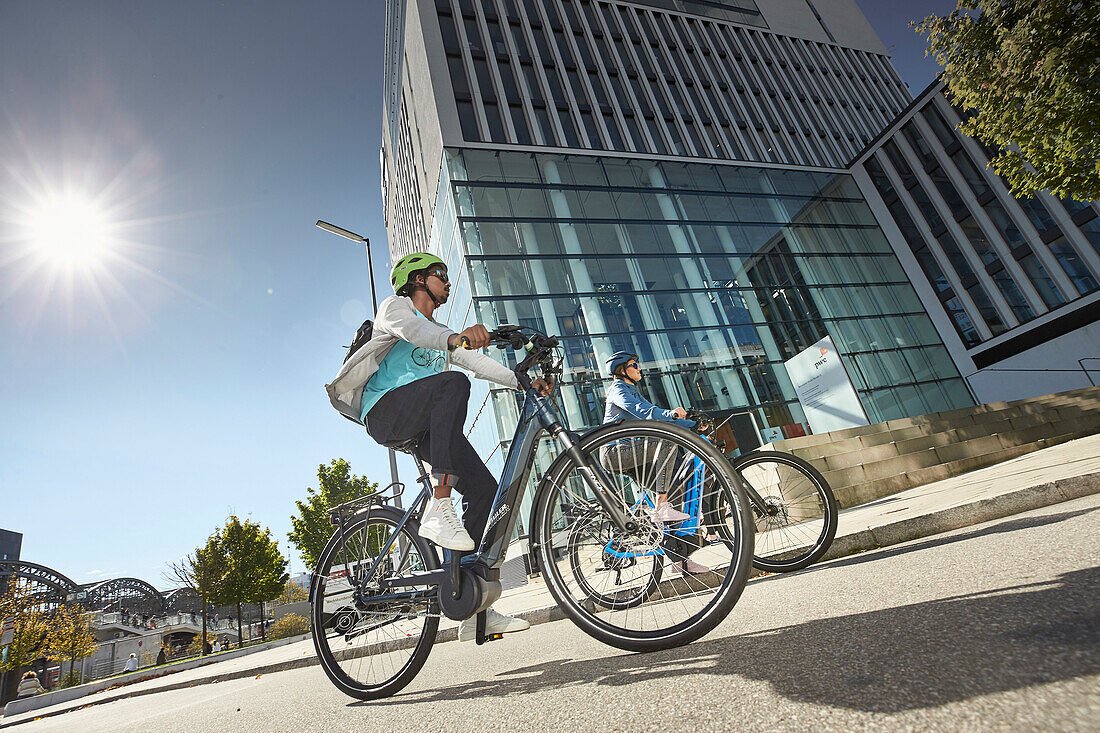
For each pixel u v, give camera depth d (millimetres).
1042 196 19000
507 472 2072
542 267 16375
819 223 21984
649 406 3793
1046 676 880
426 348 2170
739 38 28188
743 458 3561
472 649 3088
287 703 2473
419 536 2209
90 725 3539
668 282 17750
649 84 23641
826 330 19359
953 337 20984
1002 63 9008
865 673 1088
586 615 1829
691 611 1822
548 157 18812
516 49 21547
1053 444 8719
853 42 31828
